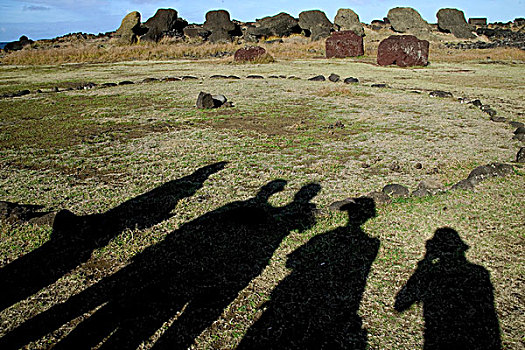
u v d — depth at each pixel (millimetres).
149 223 5055
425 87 16375
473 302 3484
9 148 8594
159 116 11477
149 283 3842
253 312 3430
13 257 4344
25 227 4930
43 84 18344
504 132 9422
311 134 9398
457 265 4023
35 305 3566
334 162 7406
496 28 48906
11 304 3594
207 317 3375
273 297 3611
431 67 23359
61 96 15047
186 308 3488
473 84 17109
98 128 10242
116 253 4363
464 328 3195
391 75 20062
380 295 3613
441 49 34031
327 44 29250
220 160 7594
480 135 9180
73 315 3430
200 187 6254
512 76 19328
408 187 6152
